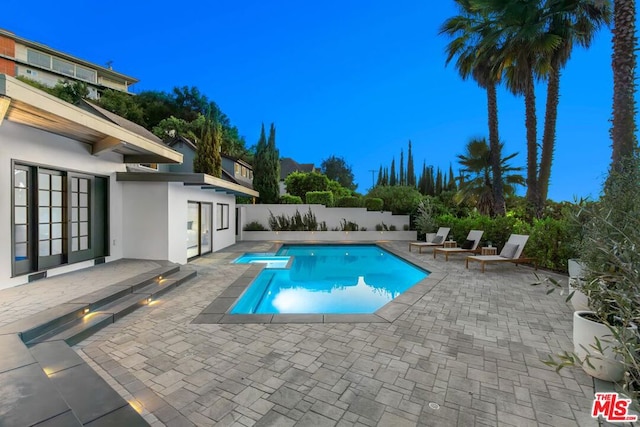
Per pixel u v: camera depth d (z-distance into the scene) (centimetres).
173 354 363
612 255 198
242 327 448
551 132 1116
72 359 319
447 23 1355
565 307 554
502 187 1375
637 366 171
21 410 216
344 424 247
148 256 874
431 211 1700
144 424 225
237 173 2670
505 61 1111
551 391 295
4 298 486
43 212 638
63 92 3145
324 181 2377
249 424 247
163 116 3850
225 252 1242
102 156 798
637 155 452
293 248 1562
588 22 1010
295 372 325
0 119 412
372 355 364
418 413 262
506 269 928
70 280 610
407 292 653
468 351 377
